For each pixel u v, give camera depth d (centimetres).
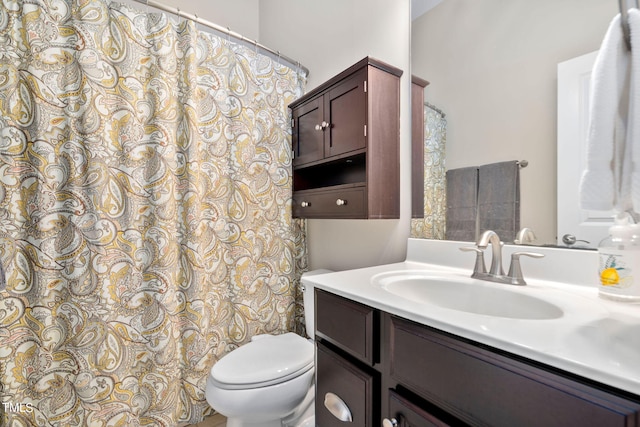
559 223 81
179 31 131
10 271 99
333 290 82
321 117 138
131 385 118
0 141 98
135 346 120
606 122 57
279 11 205
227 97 145
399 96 124
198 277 130
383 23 132
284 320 163
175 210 128
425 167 117
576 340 45
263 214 156
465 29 102
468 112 102
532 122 87
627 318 54
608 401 36
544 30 83
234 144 146
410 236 123
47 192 104
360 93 115
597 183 58
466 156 104
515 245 90
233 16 218
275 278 160
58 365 106
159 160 122
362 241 146
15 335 100
